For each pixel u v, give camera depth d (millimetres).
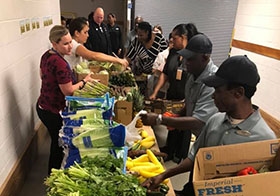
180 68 3008
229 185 972
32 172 3049
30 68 3209
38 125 3564
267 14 3336
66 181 1247
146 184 1491
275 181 949
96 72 3264
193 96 2039
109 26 6965
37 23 3512
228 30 6238
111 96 2420
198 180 1088
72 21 3256
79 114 1729
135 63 4430
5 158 2406
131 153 1811
